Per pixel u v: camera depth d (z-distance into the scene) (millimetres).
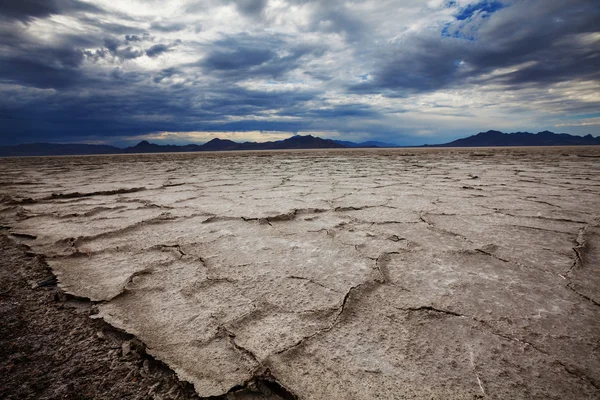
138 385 829
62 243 1946
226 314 1123
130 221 2418
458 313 1094
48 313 1184
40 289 1379
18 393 802
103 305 1223
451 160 10008
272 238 1950
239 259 1625
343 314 1106
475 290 1253
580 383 781
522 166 7086
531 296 1201
